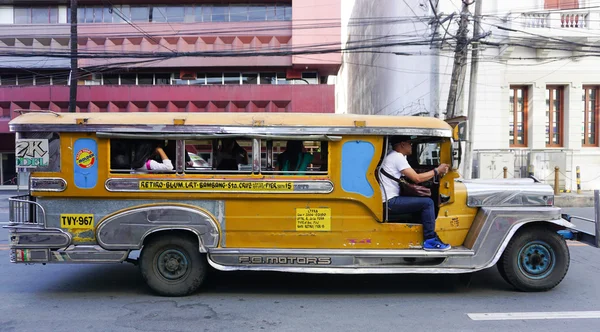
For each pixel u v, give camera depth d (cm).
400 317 436
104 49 2239
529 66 1549
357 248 496
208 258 486
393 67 2083
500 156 1479
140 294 512
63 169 482
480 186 530
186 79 2266
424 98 1650
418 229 501
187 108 2181
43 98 2180
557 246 509
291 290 528
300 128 481
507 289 531
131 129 478
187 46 2231
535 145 1570
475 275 594
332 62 2180
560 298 496
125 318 434
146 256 492
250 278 579
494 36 1522
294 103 2158
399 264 494
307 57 2172
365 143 492
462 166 1369
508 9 1527
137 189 483
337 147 490
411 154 586
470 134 1313
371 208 492
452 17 1343
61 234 484
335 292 520
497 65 1540
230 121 482
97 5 2314
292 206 492
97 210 488
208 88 2169
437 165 545
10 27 2242
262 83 2284
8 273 607
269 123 482
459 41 1276
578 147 1574
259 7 2312
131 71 2270
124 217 483
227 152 495
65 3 2323
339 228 494
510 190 520
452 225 518
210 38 2230
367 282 562
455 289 532
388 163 509
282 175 488
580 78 1550
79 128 478
